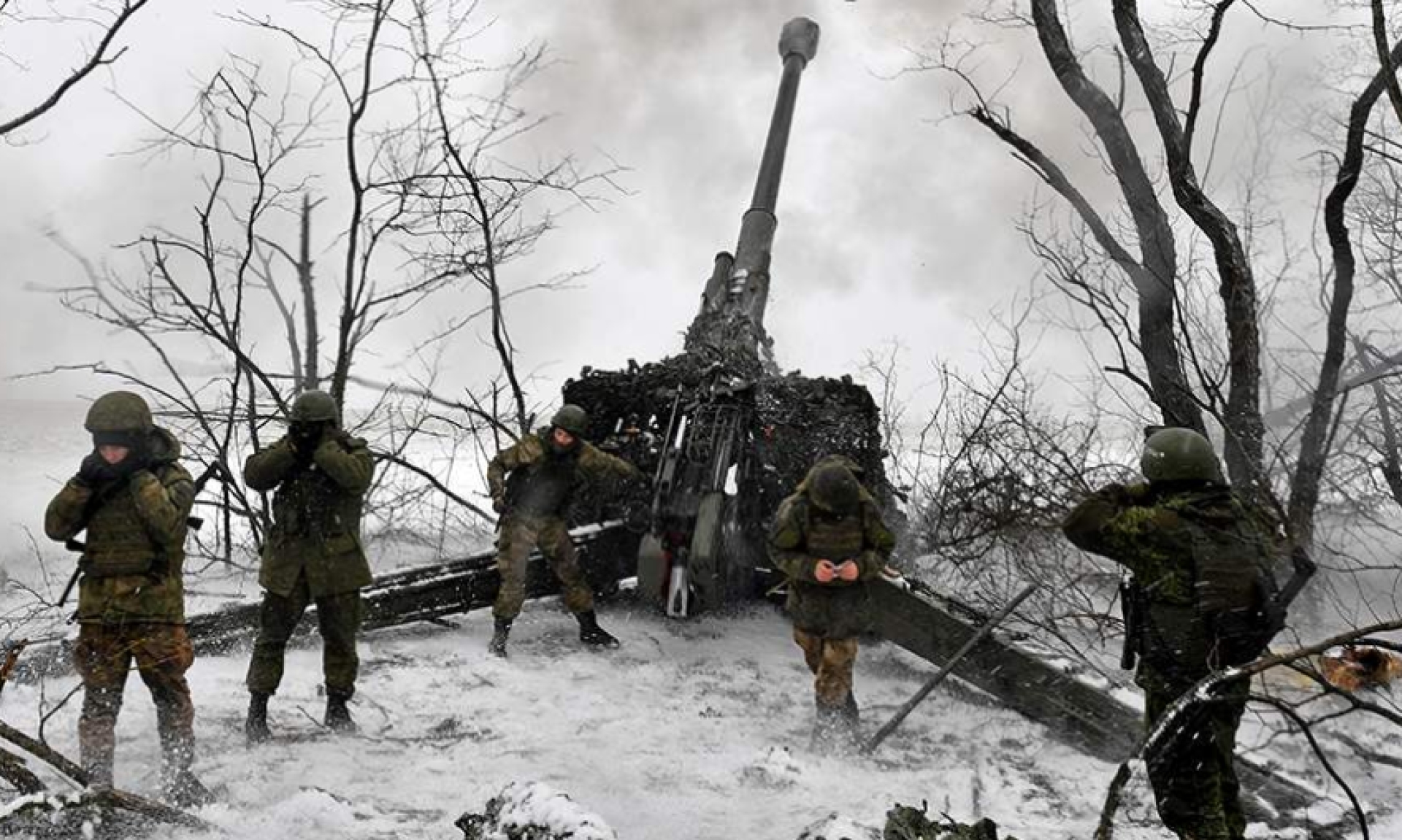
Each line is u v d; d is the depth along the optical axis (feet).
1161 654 13.15
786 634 25.94
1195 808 13.01
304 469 17.47
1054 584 25.58
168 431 15.24
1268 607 12.90
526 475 23.57
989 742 19.03
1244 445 22.86
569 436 23.44
